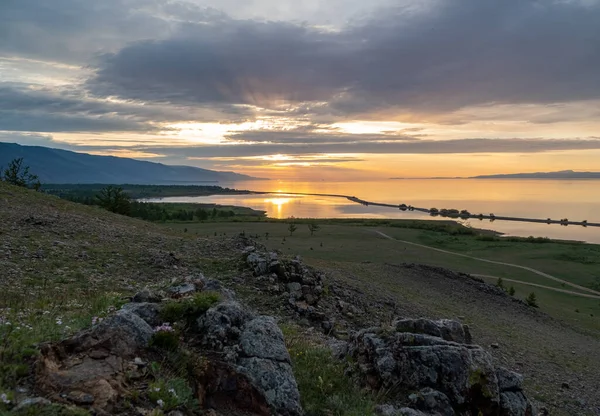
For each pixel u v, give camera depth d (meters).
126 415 5.07
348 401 8.34
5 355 5.53
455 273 43.91
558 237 158.75
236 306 8.78
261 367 7.40
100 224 29.95
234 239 30.58
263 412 6.67
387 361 9.36
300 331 14.41
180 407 5.66
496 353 22.81
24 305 10.60
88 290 14.48
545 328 34.41
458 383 8.92
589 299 57.66
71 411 4.71
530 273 73.12
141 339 6.74
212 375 6.66
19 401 4.70
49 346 5.89
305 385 8.58
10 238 20.33
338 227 126.25
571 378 21.50
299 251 74.00
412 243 100.00
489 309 35.38
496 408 8.94
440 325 10.91
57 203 35.84
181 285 10.46
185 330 7.84
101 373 5.70
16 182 57.34
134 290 15.65
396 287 33.75
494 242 108.00
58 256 18.81
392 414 7.94
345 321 18.53
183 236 34.50
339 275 29.89
